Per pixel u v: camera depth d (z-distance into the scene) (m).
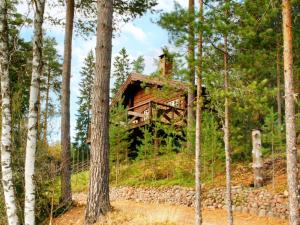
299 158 15.61
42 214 12.81
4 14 8.35
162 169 19.92
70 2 15.80
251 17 9.92
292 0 9.25
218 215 14.01
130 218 11.20
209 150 17.09
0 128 10.09
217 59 10.95
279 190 13.83
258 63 10.73
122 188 19.61
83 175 25.09
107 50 12.14
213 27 9.86
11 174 7.98
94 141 11.70
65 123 14.62
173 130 19.06
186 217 13.09
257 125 17.91
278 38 10.50
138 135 24.16
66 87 14.98
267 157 17.42
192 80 10.51
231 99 10.47
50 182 12.50
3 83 8.16
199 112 10.83
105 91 11.95
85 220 11.34
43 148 11.97
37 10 8.33
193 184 17.03
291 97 8.83
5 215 10.76
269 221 12.80
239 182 15.59
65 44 15.40
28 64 12.62
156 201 17.30
